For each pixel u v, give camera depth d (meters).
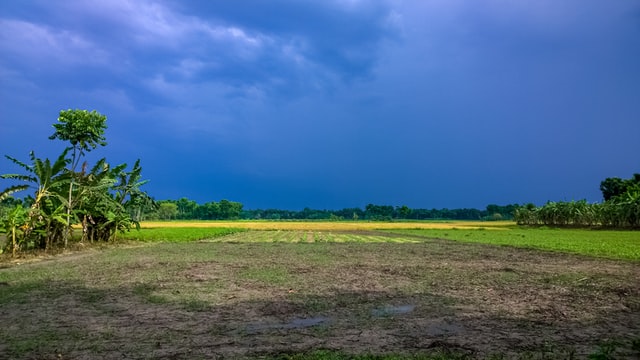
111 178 27.80
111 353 6.49
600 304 10.20
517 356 6.38
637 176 85.50
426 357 6.29
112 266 17.12
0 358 6.26
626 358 6.30
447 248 28.06
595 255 22.88
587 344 7.02
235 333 7.59
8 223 21.00
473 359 6.23
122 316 8.82
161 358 6.26
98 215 29.09
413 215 199.12
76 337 7.30
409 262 19.20
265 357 6.30
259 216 194.75
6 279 13.63
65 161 23.47
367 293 11.43
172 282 13.11
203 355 6.39
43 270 15.84
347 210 192.75
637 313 9.28
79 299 10.52
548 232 57.09
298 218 191.50
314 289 11.97
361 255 22.69
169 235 41.06
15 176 22.44
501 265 18.17
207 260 19.62
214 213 166.12
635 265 18.30
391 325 8.17
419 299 10.67
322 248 27.72
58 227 25.34
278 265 17.75
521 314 9.13
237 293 11.33
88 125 25.22
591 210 71.56
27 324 8.15
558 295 11.33
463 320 8.59
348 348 6.74
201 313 9.10
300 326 8.09
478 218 197.50
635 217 62.78
